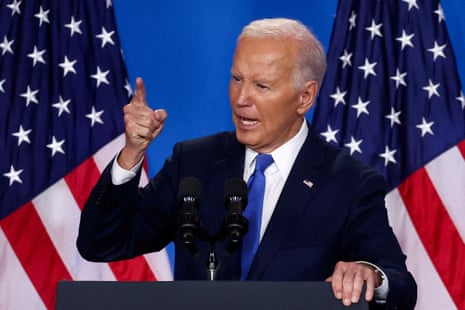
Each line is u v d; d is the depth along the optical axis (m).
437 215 13.72
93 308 6.21
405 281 7.46
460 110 13.90
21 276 13.83
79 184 14.01
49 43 14.27
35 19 14.28
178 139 14.75
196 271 8.37
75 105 14.15
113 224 8.35
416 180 13.77
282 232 8.30
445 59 14.05
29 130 14.04
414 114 13.89
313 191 8.49
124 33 14.90
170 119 14.77
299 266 8.17
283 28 8.51
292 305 6.16
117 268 14.04
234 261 8.33
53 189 13.98
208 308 6.17
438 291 13.59
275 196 8.69
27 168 13.96
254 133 8.48
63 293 6.23
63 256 13.93
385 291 7.21
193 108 14.80
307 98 8.77
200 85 14.84
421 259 13.66
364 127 13.91
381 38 14.16
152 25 14.91
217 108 14.79
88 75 14.26
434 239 13.67
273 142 8.71
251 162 8.85
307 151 8.77
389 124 13.95
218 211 8.58
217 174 8.80
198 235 7.16
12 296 13.81
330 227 8.35
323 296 6.17
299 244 8.27
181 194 7.19
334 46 14.20
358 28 14.17
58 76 14.17
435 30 14.17
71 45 14.24
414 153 13.80
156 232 8.92
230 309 6.16
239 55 8.43
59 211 13.97
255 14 14.88
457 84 13.99
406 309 7.56
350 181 8.55
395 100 14.00
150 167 14.66
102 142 14.09
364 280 6.34
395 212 13.79
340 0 14.34
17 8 14.32
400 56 14.08
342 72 14.16
